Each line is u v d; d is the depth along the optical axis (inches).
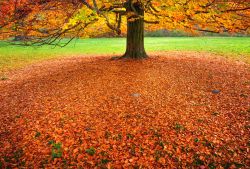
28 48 1111.6
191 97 358.9
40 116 324.2
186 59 629.3
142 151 246.1
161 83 418.6
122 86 412.5
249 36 1378.0
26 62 764.6
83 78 473.1
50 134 281.6
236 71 492.7
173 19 379.2
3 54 933.8
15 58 844.0
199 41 1164.5
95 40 1441.9
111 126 291.0
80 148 255.4
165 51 853.8
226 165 221.6
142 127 285.1
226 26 375.6
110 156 242.1
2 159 246.2
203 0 331.6
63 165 233.5
